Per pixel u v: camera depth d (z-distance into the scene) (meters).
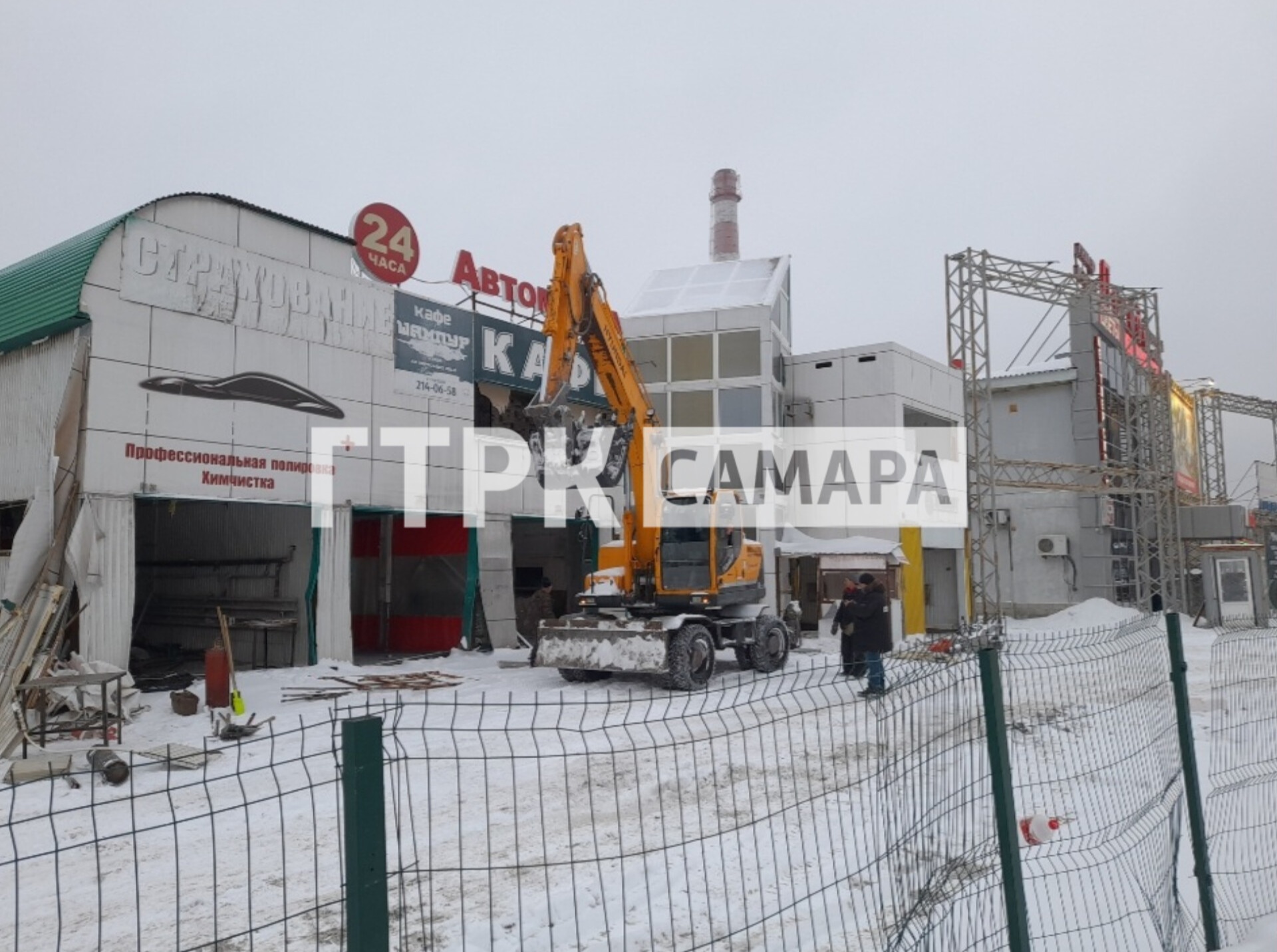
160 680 14.27
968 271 26.39
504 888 5.41
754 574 15.83
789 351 27.91
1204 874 4.68
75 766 8.69
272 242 15.79
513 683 14.13
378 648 20.67
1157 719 5.26
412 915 5.00
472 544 19.27
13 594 12.40
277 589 16.78
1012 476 31.08
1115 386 31.97
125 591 13.21
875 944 4.47
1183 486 37.34
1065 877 5.09
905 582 24.55
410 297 18.28
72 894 5.61
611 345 13.84
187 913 5.25
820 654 18.92
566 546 23.83
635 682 13.94
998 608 25.11
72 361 13.18
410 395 18.08
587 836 6.46
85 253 13.45
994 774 3.97
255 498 15.13
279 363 15.69
